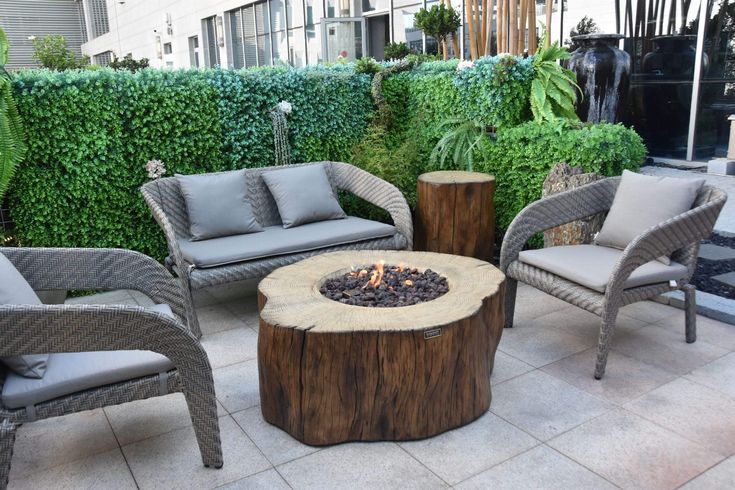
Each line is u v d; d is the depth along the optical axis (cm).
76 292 385
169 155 392
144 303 369
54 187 359
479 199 386
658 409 230
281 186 391
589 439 211
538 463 198
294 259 340
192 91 391
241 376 269
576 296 264
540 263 288
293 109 434
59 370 185
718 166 680
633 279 257
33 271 233
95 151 364
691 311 284
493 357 251
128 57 905
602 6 793
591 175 360
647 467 195
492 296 234
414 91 487
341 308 224
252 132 423
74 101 351
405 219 376
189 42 1836
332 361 203
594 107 512
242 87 411
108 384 188
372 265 282
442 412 214
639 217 290
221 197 365
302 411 210
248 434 221
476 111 441
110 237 383
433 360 206
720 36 702
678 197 282
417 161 477
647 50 773
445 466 198
